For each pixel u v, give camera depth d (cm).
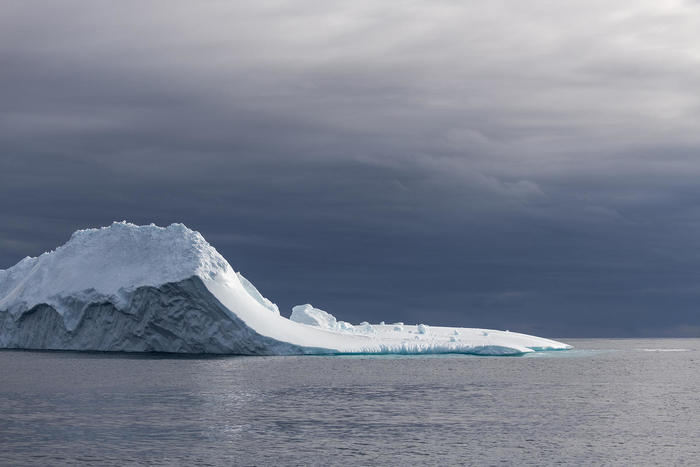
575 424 7056
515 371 12788
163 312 13762
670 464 5525
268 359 13688
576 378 11712
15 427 6731
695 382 11188
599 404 8481
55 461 5503
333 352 13850
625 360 16812
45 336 15338
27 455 5672
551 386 10369
